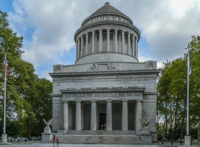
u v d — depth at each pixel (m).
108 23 76.12
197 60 47.78
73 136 50.84
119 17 81.94
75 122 62.44
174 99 64.88
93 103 58.22
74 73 64.88
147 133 47.00
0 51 43.62
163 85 69.44
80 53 81.31
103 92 58.31
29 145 41.59
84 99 58.75
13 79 47.00
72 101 60.25
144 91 59.72
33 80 63.84
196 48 50.50
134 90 56.91
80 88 64.00
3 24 45.97
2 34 43.41
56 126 62.62
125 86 62.25
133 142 47.16
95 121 57.38
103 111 64.44
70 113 61.47
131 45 80.00
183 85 52.78
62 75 65.62
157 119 85.50
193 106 51.09
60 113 63.41
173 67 63.28
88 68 67.44
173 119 76.31
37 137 81.31
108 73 63.28
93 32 77.25
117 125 62.62
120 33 77.94
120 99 57.31
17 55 48.31
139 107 56.22
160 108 78.94
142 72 61.78
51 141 49.91
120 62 65.94
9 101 47.06
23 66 48.44
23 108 49.25
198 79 47.06
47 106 82.06
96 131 55.56
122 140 48.25
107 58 74.25
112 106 63.88
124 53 76.19
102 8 85.94
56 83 65.81
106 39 78.50
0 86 41.94
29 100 68.69
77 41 83.50
